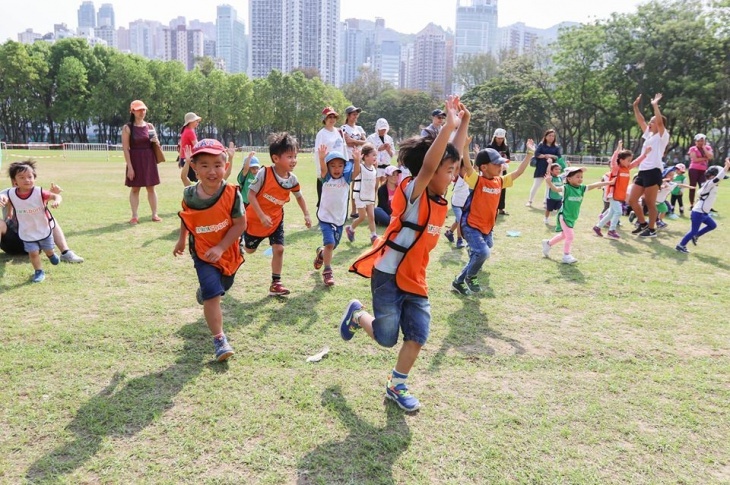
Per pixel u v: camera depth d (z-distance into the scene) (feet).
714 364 13.24
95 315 15.23
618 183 28.53
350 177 25.61
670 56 136.15
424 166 10.09
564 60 161.48
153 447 9.28
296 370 12.27
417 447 9.49
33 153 123.65
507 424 10.32
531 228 31.19
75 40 192.03
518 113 183.01
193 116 30.86
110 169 67.21
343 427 10.03
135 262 20.75
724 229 33.14
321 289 18.29
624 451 9.57
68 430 9.70
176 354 12.90
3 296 16.66
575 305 17.54
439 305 17.21
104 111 186.80
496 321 15.92
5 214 20.58
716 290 19.56
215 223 12.46
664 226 33.40
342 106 243.60
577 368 12.89
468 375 12.35
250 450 9.27
